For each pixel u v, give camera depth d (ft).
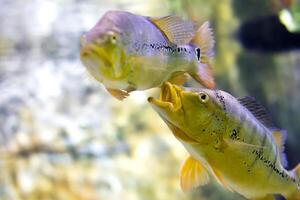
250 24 23.16
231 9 24.07
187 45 4.50
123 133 19.29
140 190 16.94
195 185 4.98
